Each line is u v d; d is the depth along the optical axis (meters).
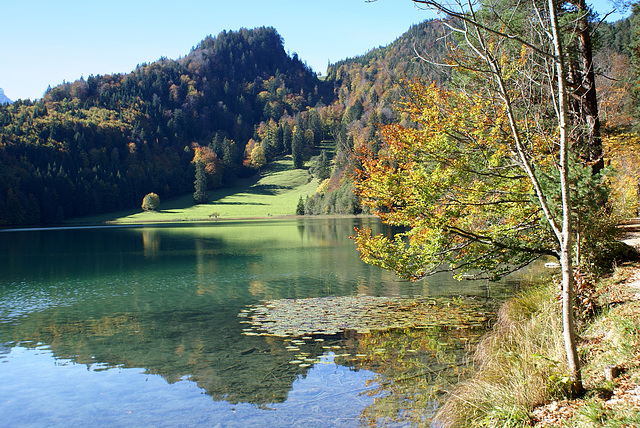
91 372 9.63
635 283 8.62
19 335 12.93
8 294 19.73
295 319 13.55
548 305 8.98
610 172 9.26
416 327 11.93
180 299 17.92
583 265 9.35
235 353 10.48
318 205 116.38
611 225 9.93
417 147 11.52
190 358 10.32
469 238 11.52
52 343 12.01
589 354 6.43
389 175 11.63
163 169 163.88
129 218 121.19
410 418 6.79
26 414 7.61
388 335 11.30
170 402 7.91
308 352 10.28
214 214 119.62
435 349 10.00
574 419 4.96
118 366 9.97
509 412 5.54
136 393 8.39
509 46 9.09
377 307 14.77
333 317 13.58
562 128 5.07
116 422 7.23
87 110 192.88
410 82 11.82
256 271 25.22
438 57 8.55
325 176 155.88
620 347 6.16
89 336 12.66
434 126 11.44
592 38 12.19
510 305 10.55
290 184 166.25
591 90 11.59
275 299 17.17
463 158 11.26
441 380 8.19
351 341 10.97
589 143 10.73
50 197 116.50
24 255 36.97
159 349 11.16
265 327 12.74
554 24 4.96
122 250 39.66
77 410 7.73
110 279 23.67
